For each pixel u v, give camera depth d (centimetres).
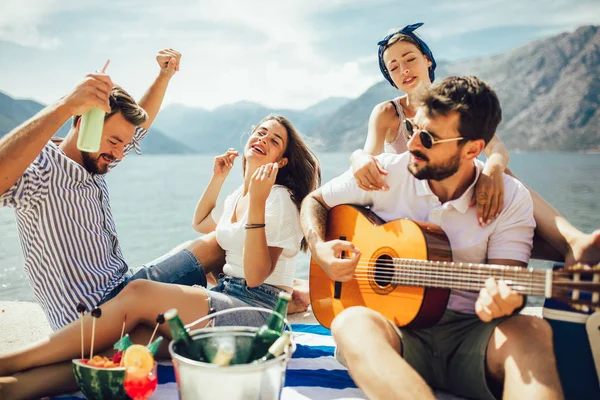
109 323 259
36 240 281
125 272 312
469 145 249
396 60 396
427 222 266
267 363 205
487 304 212
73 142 295
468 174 263
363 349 216
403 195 283
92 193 293
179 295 278
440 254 254
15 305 447
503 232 257
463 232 263
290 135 350
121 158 319
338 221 297
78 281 285
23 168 255
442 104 244
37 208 277
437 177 257
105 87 266
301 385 268
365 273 272
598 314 216
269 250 311
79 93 261
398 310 256
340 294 281
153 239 1052
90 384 229
